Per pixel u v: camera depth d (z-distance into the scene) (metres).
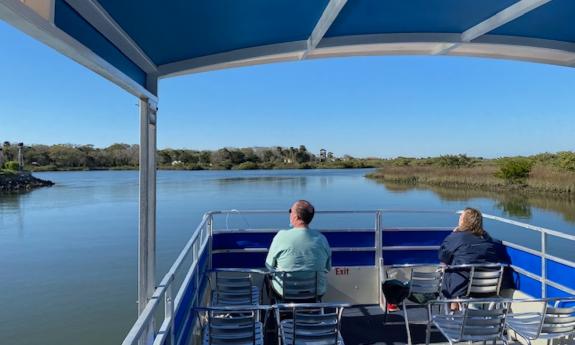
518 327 3.21
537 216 29.34
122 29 2.69
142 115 3.41
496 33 3.51
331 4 2.68
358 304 4.93
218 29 3.03
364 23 3.23
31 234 24.67
